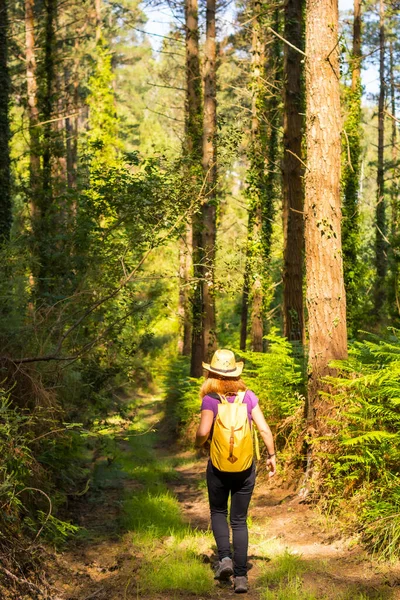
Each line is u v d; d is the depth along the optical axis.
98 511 7.60
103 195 10.08
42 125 19.34
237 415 5.07
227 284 11.89
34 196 14.73
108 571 5.54
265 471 8.95
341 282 7.91
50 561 5.39
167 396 18.36
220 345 29.05
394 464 6.36
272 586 5.11
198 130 17.84
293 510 7.23
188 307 18.58
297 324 12.06
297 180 12.36
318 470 7.26
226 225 28.31
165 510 7.53
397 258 16.72
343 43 7.95
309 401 7.90
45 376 6.92
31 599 4.67
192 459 12.84
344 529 6.17
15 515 5.12
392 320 16.50
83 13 38.88
